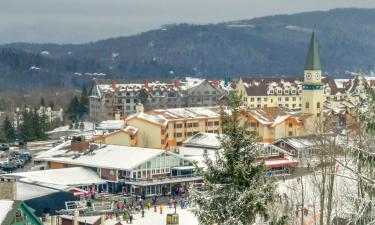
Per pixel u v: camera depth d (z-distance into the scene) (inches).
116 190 5502.0
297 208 3120.1
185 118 7509.8
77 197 4731.8
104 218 3838.6
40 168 6269.7
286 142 6392.7
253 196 1501.0
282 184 3973.9
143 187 5408.5
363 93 1330.0
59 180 5290.4
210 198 1530.5
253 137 1558.8
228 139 1555.1
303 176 4557.1
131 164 5497.1
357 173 1214.3
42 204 4033.0
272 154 6318.9
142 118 7180.1
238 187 1535.4
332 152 2999.5
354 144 1491.1
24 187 4264.3
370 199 1208.8
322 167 2982.3
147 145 7135.8
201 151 6712.6
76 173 5565.9
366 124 1302.9
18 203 2324.1
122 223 4224.9
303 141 6373.0
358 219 1213.1
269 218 1545.3
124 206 4744.1
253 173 1542.8
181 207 4793.3
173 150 6712.6
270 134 7495.1
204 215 1534.2
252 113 7623.0
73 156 6048.2
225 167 1552.7
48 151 6437.0
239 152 1547.7
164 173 5679.1
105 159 5753.0
